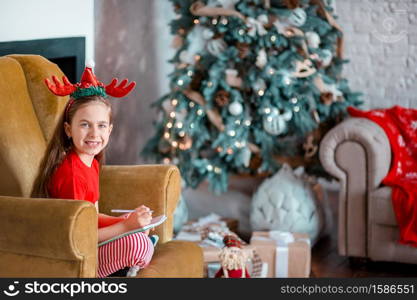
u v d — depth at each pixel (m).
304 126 3.43
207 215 3.90
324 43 3.67
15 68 2.09
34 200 1.61
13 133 1.95
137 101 4.21
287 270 2.90
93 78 1.87
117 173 2.16
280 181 3.43
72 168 1.85
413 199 2.97
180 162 3.63
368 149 3.11
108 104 1.88
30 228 1.56
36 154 2.01
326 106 3.52
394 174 3.17
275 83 3.32
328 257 3.39
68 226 1.52
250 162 3.63
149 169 2.16
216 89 3.48
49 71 2.17
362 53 4.27
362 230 3.16
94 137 1.82
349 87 4.20
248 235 3.73
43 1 2.80
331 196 4.30
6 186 1.90
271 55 3.44
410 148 3.29
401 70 4.23
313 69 3.46
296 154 3.63
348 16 4.27
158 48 4.42
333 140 3.17
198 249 2.15
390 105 4.27
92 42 3.16
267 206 3.39
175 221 3.54
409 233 2.95
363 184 3.14
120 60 3.96
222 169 3.57
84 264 1.57
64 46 2.92
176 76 3.55
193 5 3.56
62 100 2.14
